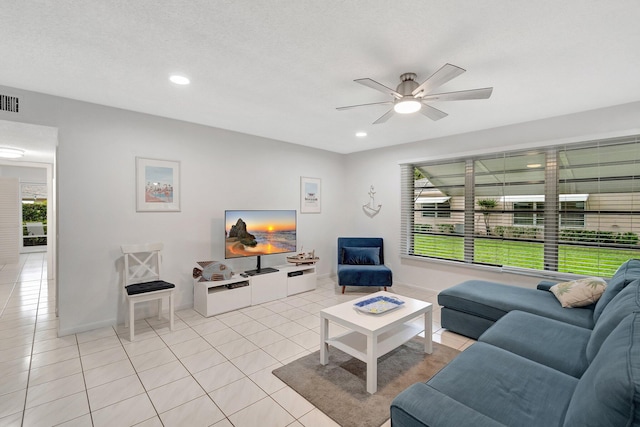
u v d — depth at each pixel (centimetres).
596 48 204
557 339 196
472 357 171
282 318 354
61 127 297
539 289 309
